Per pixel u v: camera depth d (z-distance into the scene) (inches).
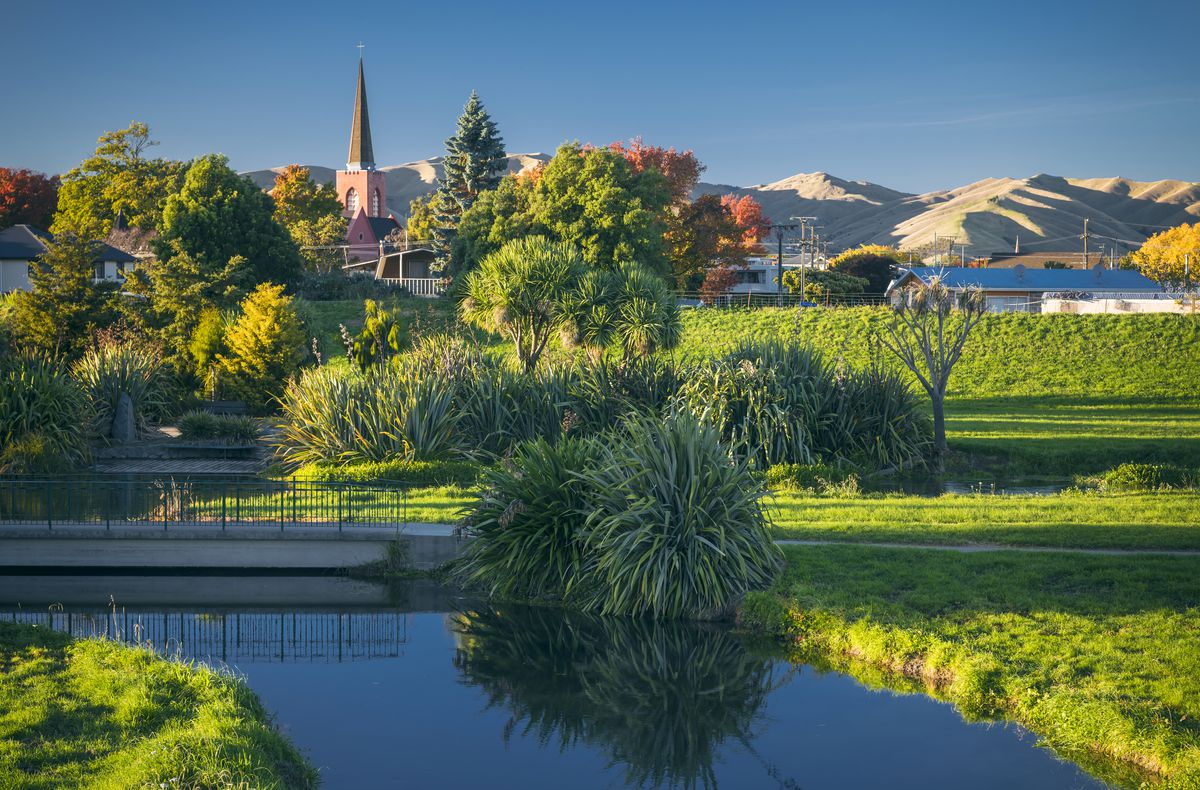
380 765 473.4
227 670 595.5
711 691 564.4
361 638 666.2
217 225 2566.4
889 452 1234.6
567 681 587.8
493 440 1182.9
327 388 1193.4
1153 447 1273.4
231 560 819.4
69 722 462.0
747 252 3481.8
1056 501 941.8
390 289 2866.6
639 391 1224.2
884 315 2338.8
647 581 677.3
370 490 972.6
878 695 548.1
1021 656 543.8
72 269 1892.2
